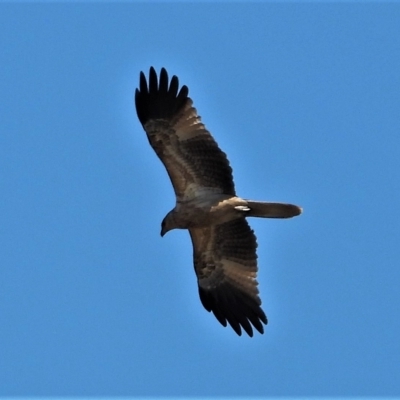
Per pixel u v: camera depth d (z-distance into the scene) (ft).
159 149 93.15
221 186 93.15
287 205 91.40
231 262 98.48
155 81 92.73
